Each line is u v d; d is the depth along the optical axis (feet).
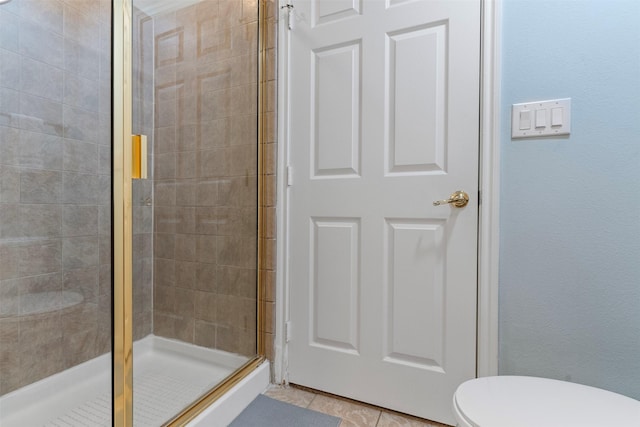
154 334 4.72
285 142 5.01
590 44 3.34
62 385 4.58
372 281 4.44
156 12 5.18
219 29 5.30
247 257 5.17
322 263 4.77
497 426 2.23
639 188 3.20
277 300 5.06
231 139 5.26
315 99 4.82
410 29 4.19
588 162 3.38
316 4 4.79
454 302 3.99
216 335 5.22
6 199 4.17
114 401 3.98
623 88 3.23
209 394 4.18
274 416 4.24
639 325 3.22
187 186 5.36
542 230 3.57
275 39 5.04
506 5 3.68
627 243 3.25
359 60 4.50
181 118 5.31
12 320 4.19
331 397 4.67
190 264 5.32
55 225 4.63
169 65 5.26
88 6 4.99
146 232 4.73
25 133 4.33
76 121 4.86
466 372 3.93
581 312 3.43
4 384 4.10
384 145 4.35
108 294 5.18
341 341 4.65
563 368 3.51
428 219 4.12
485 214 3.80
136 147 4.48
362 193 4.50
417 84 4.15
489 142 3.76
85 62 4.97
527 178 3.62
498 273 3.76
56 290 4.61
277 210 5.07
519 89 3.64
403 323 4.26
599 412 2.40
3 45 4.11
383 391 4.38
